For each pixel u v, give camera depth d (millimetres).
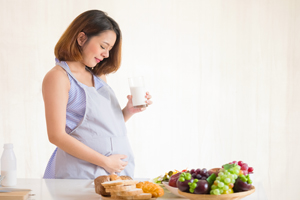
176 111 2959
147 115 2957
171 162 2965
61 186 1271
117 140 1573
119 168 1488
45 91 1438
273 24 2961
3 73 2914
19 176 2922
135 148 2955
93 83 1635
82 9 2916
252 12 2963
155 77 2949
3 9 2906
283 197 2977
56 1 2918
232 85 2977
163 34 2951
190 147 2963
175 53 2955
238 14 2961
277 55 2963
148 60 2945
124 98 2936
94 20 1527
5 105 2920
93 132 1513
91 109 1503
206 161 2967
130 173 1640
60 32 2920
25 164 2932
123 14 2936
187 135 2967
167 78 2955
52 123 1407
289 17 2955
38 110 2938
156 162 2963
